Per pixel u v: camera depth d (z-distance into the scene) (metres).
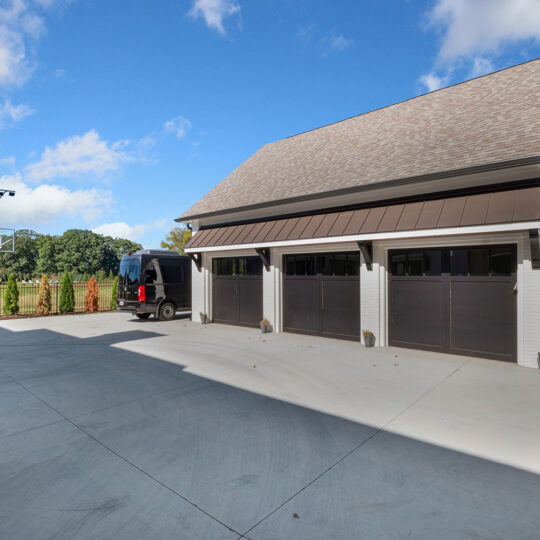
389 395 5.71
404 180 8.28
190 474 3.49
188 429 4.54
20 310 19.08
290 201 10.57
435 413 4.97
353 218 9.14
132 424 4.72
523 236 7.12
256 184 13.14
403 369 7.14
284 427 4.57
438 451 3.91
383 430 4.45
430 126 10.55
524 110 8.77
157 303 14.56
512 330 7.43
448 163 8.02
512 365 7.26
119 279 15.21
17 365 7.86
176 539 2.60
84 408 5.32
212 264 13.88
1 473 3.54
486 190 7.48
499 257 7.59
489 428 4.47
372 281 9.21
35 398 5.77
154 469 3.59
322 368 7.30
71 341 10.55
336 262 10.17
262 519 2.82
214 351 8.95
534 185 6.91
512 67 11.18
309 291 10.77
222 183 15.14
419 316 8.70
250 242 11.04
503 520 2.78
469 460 3.71
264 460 3.75
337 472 3.50
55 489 3.25
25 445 4.15
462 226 7.08
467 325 7.99
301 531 2.68
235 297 12.99
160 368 7.48
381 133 11.88
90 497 3.12
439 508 2.93
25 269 87.06
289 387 6.16
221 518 2.83
